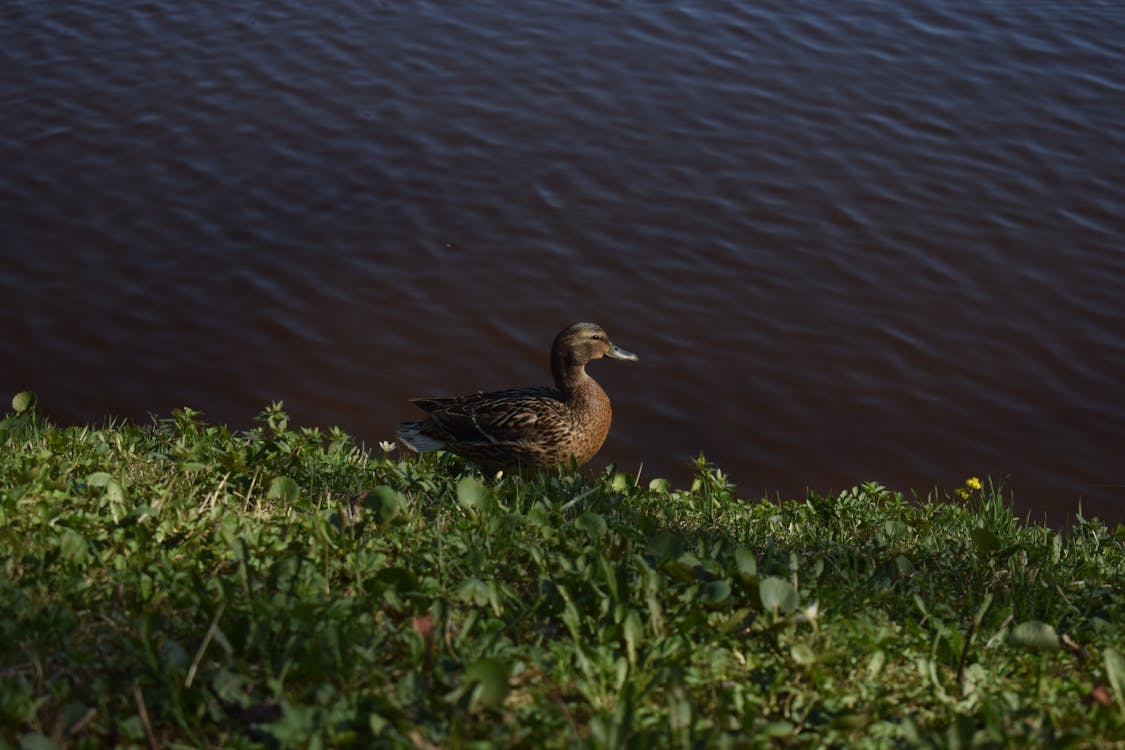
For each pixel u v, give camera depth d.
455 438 8.85
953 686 4.07
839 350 12.19
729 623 4.15
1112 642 4.49
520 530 5.29
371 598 4.34
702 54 17.23
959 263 13.28
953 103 16.00
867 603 4.77
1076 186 14.40
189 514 5.14
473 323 12.56
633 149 15.16
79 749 3.46
